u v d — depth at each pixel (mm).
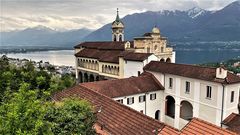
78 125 19047
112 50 85500
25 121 15469
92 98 34062
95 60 88562
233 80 44938
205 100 47750
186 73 51062
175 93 53750
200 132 18938
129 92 51000
